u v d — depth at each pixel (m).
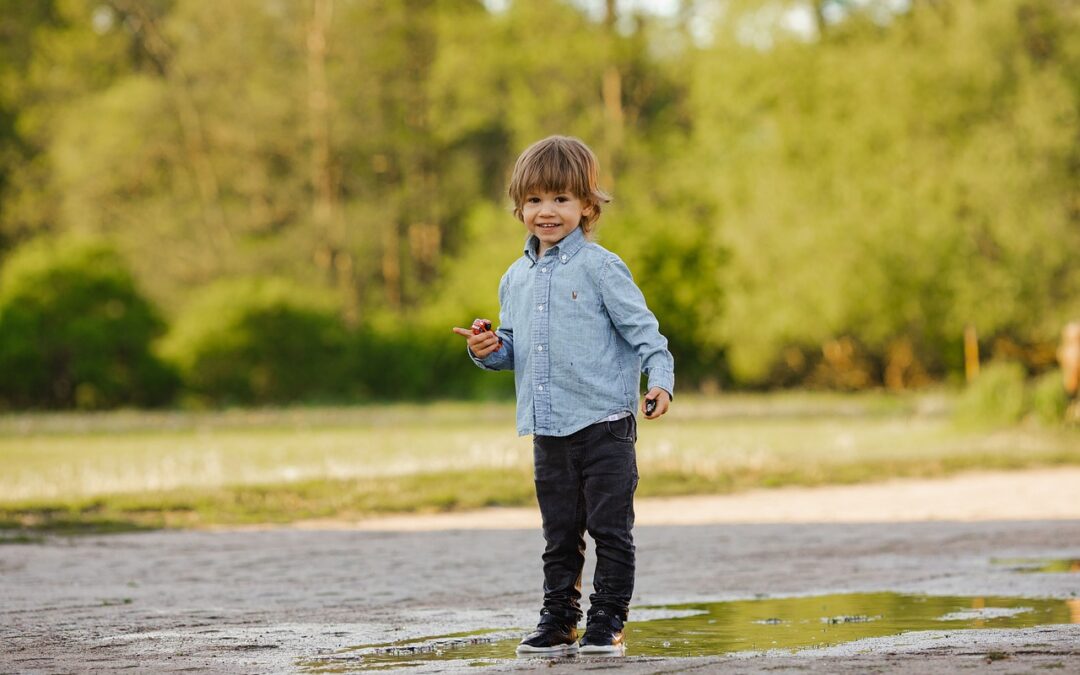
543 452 4.56
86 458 18.75
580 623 5.26
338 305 44.44
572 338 4.50
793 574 7.30
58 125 47.72
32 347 36.47
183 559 8.41
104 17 50.19
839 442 20.70
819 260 34.62
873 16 35.75
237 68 46.88
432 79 50.03
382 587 6.87
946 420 26.62
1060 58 32.34
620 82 48.44
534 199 4.62
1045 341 34.28
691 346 41.56
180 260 45.84
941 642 4.23
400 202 50.69
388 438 23.09
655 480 14.61
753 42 36.62
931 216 32.97
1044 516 11.24
